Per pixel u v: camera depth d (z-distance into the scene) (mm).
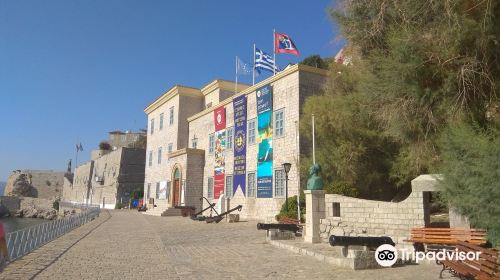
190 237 17062
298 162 21391
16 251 10977
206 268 9945
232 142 30172
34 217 81188
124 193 59938
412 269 9312
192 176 34719
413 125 9656
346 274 8992
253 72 30203
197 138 37031
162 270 9688
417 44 8727
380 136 16500
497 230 7512
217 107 33062
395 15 9484
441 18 8367
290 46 27859
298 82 23250
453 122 8531
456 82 8453
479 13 8039
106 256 11859
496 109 8516
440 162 10039
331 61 20906
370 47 10633
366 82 10695
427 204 11555
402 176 16469
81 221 24422
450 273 8531
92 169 77438
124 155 61000
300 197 20078
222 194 30578
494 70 8320
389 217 12023
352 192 16656
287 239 14828
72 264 10438
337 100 18281
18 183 100875
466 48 8305
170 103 43500
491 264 6504
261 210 25516
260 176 25938
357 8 10477
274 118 25109
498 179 7180
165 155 43062
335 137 18406
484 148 7320
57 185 106375
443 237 10000
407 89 9188
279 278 8734
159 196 42906
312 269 9672
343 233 12969
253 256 11766
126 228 21875
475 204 7621
